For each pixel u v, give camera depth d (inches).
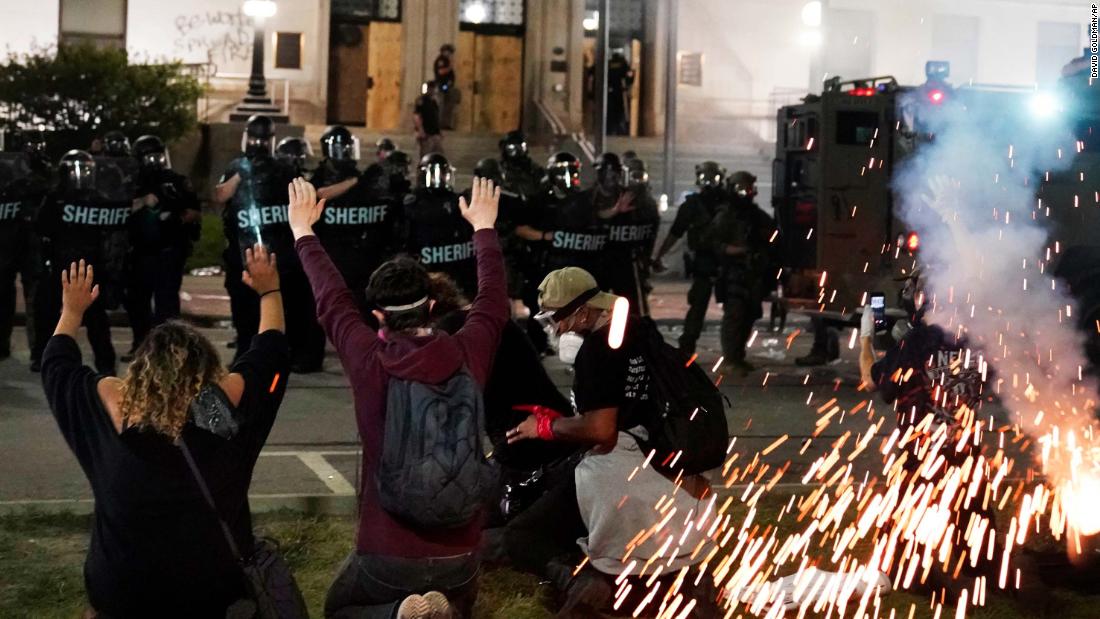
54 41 1027.3
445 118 1082.7
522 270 501.7
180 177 479.5
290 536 259.4
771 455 362.0
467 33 1125.7
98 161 444.5
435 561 167.3
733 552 255.6
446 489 160.7
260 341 166.7
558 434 204.2
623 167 504.1
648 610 212.5
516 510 231.3
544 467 229.1
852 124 523.5
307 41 1076.5
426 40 1092.5
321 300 174.7
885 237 522.9
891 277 518.0
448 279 214.4
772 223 516.7
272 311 171.0
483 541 236.7
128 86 909.2
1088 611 233.5
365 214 447.8
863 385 249.4
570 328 207.6
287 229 458.0
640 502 203.5
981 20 1233.4
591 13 1148.5
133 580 151.9
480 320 176.2
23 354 514.6
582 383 202.2
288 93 1066.7
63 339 164.2
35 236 478.9
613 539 205.5
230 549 155.3
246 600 157.2
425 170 456.4
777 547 262.4
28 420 387.9
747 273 510.3
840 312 525.0
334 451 358.6
